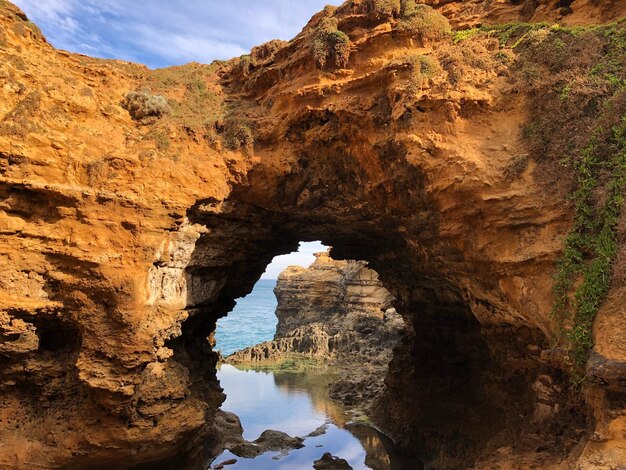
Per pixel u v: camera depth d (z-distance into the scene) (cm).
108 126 1745
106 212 1492
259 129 1900
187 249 1747
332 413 2956
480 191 1347
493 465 1362
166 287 1672
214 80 2303
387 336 4622
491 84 1470
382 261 2494
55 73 1684
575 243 1177
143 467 1599
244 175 1855
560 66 1398
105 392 1436
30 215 1449
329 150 1803
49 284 1454
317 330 5181
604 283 1082
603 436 945
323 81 1788
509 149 1370
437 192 1448
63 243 1452
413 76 1533
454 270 1652
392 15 1755
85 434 1455
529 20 1673
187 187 1680
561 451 1241
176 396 1636
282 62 2038
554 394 1418
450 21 1794
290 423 2741
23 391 1502
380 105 1642
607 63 1323
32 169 1438
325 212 1975
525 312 1288
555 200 1248
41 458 1438
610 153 1197
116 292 1459
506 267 1318
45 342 1530
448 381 2222
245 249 2109
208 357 2248
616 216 1127
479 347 2114
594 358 1002
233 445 2305
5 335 1369
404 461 2177
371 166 1694
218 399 2120
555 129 1316
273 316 14938
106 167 1543
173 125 1819
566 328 1141
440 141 1454
